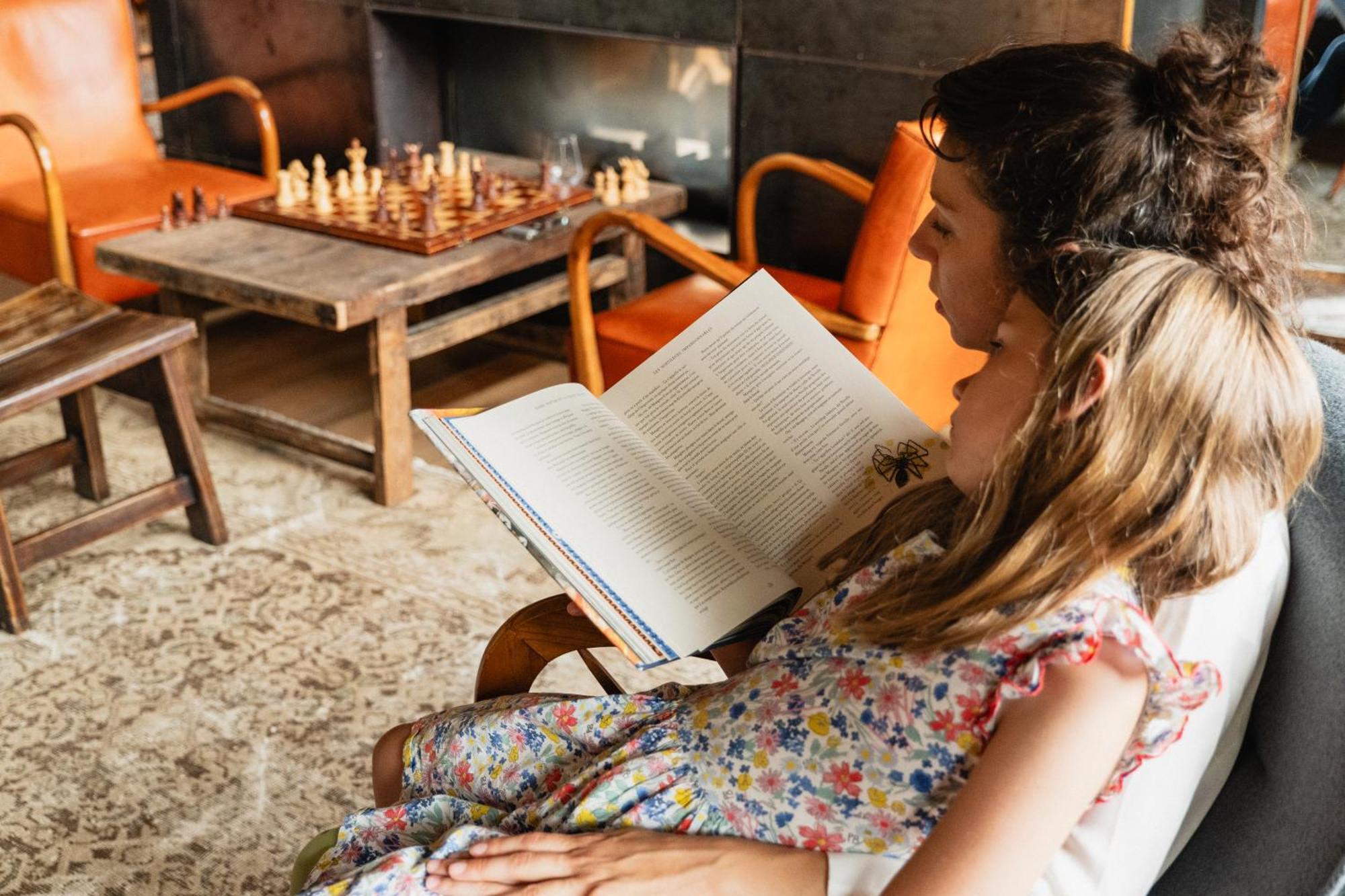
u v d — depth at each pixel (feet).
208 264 8.50
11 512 8.32
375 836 3.46
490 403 10.25
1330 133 7.68
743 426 3.79
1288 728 2.84
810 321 3.84
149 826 5.75
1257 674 3.02
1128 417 2.47
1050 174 2.75
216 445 9.38
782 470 3.71
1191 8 7.91
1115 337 2.47
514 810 3.42
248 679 6.75
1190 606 2.80
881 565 3.13
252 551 7.94
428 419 3.46
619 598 3.23
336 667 6.86
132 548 7.95
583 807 3.13
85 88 10.84
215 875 5.49
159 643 7.02
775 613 3.50
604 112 11.05
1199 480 2.49
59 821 5.76
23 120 9.16
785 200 9.91
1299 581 2.94
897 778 2.83
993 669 2.65
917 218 6.99
